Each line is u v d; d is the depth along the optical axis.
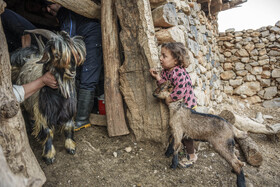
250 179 2.29
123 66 2.70
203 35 5.02
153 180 2.15
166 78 2.28
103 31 2.76
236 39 6.78
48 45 1.81
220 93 6.46
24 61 2.64
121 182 2.10
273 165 2.74
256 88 6.52
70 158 2.35
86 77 2.83
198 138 2.15
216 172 2.32
